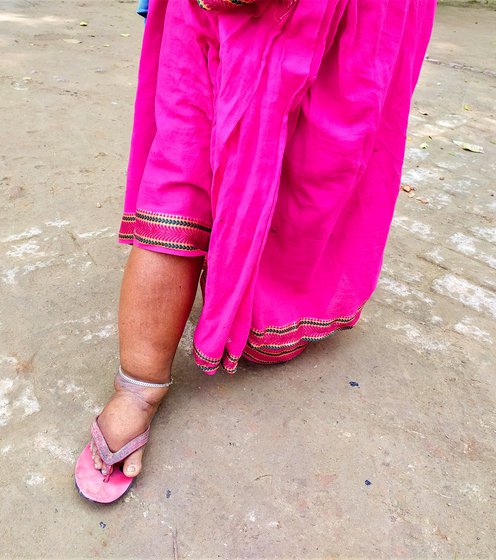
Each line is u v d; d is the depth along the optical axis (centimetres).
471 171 367
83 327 198
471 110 490
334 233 169
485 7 1049
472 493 156
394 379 191
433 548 141
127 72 487
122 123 379
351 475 157
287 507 147
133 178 161
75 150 333
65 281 220
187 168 135
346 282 176
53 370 180
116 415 148
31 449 155
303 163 142
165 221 138
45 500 143
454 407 183
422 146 397
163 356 151
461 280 251
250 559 135
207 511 144
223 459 158
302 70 124
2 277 218
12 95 403
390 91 149
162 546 136
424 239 281
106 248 243
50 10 695
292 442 165
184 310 149
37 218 259
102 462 146
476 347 211
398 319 222
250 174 132
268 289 167
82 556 133
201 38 128
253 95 126
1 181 287
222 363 177
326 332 188
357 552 139
